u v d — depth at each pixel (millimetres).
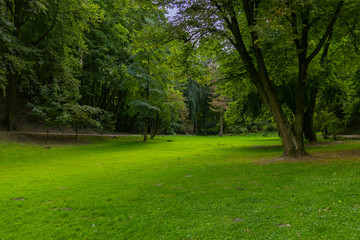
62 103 22594
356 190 5137
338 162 9055
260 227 3760
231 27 12234
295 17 11469
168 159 13797
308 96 19969
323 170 7793
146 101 27547
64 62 22406
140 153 17125
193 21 9844
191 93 46844
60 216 4754
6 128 20453
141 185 7301
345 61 15047
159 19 14180
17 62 16578
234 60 15195
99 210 5074
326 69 16812
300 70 12133
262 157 13430
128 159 13867
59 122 21125
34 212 4984
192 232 3785
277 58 13914
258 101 20344
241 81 16578
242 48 12406
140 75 26438
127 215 4754
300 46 12164
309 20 12789
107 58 30344
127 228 4129
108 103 37906
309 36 13891
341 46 14289
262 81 12031
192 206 5102
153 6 11508
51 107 21297
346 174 6809
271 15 7824
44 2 18047
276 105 11945
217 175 8523
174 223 4219
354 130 34719
